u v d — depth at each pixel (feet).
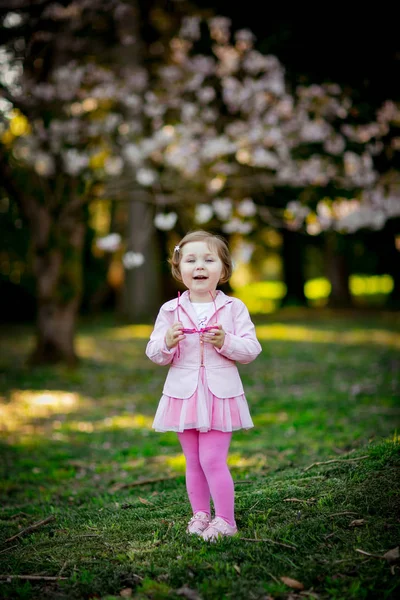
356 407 22.24
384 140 27.17
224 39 32.27
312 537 8.68
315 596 7.31
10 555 9.19
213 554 8.45
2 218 52.42
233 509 9.41
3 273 65.98
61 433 20.70
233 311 10.08
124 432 20.75
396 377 28.50
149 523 10.18
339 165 27.45
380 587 7.34
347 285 77.20
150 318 61.21
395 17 26.76
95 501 12.84
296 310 74.43
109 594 7.78
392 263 59.67
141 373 32.89
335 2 27.40
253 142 27.91
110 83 29.63
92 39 32.32
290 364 34.94
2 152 29.09
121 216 63.31
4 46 26.35
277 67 28.81
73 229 33.19
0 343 47.70
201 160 29.17
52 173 30.63
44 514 11.85
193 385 9.37
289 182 28.86
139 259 29.32
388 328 53.16
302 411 22.31
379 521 8.90
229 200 28.76
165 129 27.99
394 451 11.14
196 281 9.89
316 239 50.31
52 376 31.09
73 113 29.30
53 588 8.03
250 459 15.51
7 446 18.88
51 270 33.50
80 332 54.08
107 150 30.30
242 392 9.70
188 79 30.22
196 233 10.25
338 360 35.58
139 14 35.32
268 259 98.27
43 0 25.99
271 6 31.07
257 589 7.50
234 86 28.40
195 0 33.68
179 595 7.48
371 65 27.45
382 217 27.43
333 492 10.14
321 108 27.45
